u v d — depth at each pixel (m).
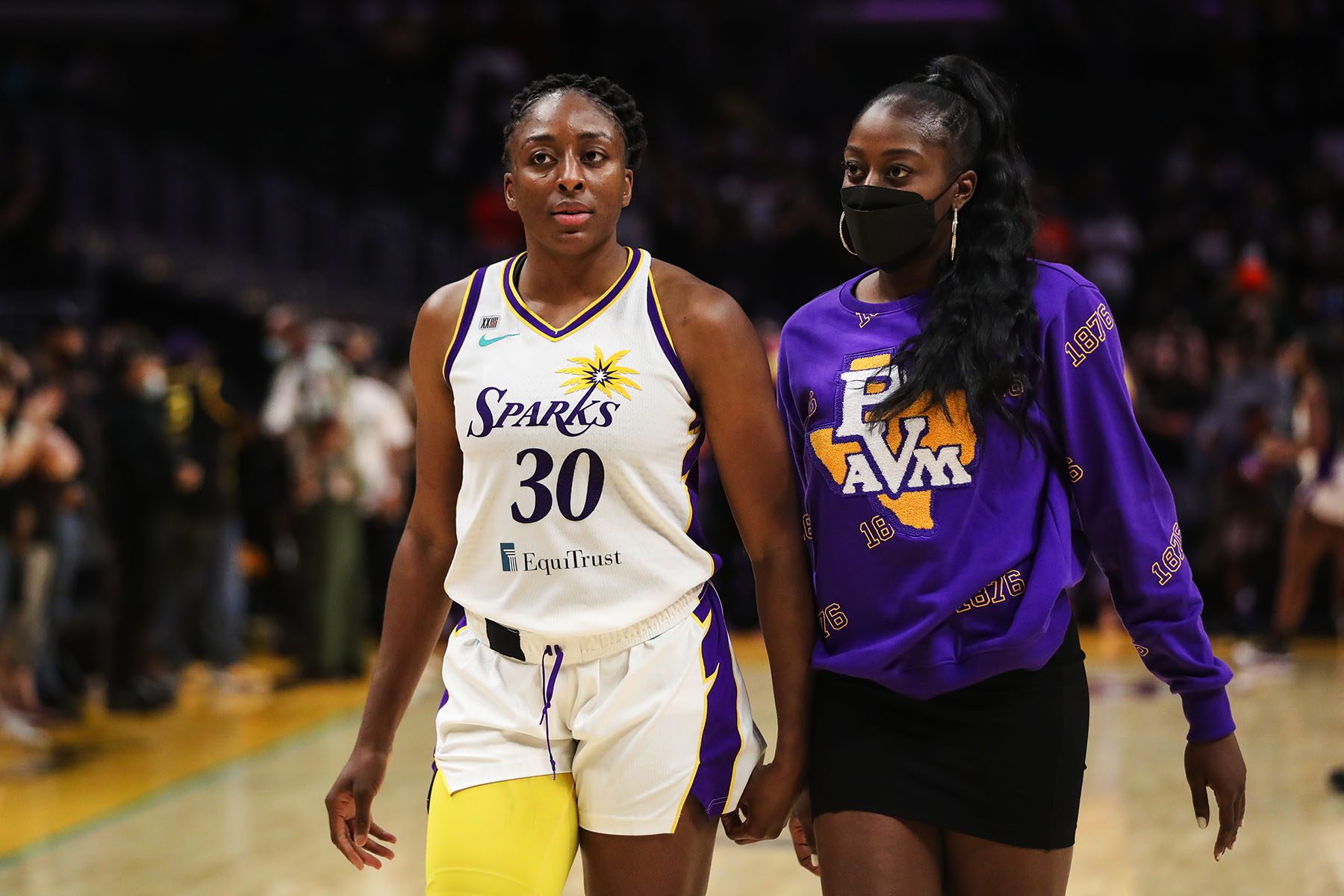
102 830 17.47
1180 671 7.93
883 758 7.89
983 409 7.80
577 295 8.03
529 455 7.76
